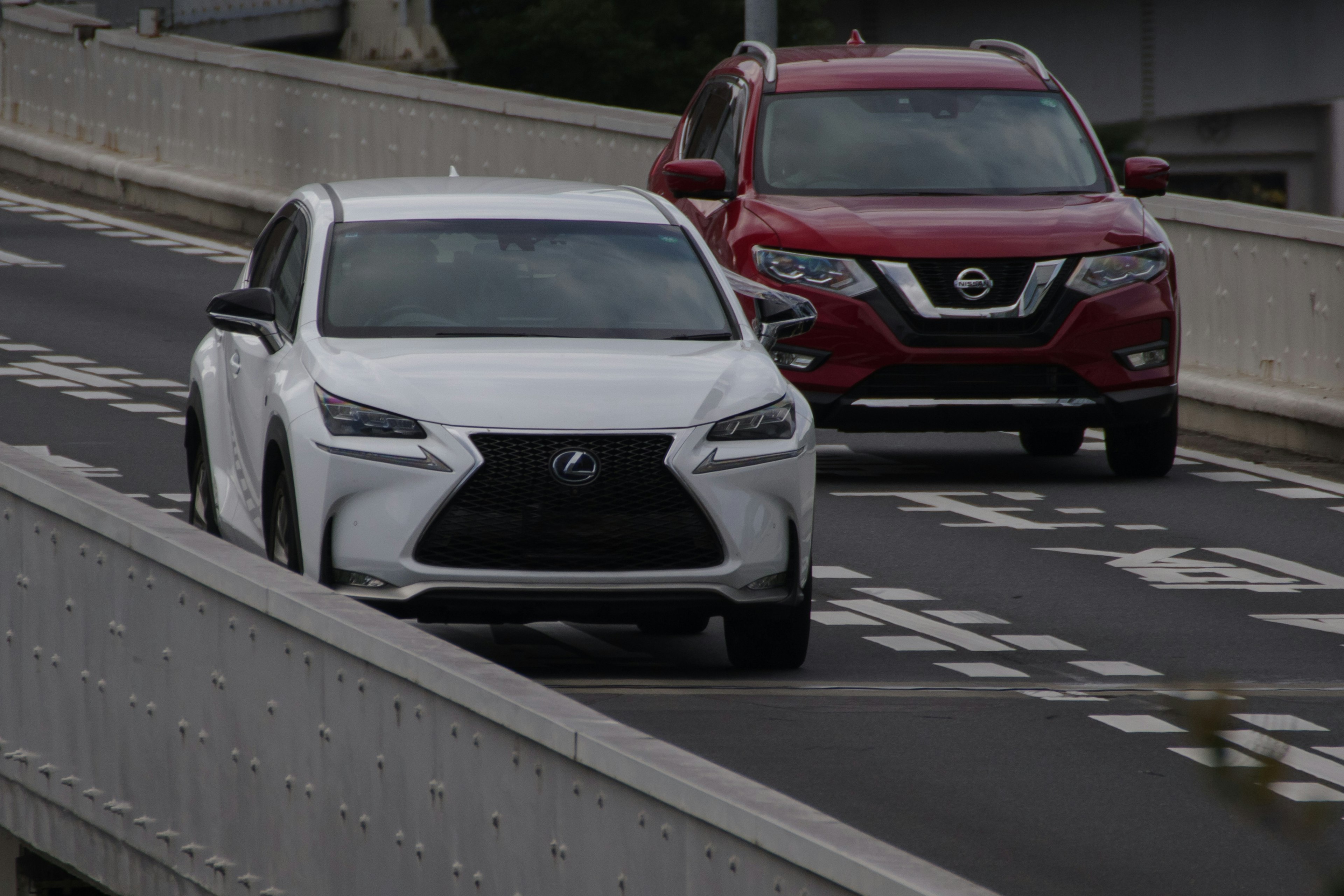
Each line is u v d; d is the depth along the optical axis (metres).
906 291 48.69
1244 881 22.92
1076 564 42.41
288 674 21.38
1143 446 52.09
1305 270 59.34
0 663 28.17
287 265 36.03
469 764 18.06
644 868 15.46
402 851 19.27
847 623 36.84
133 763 24.83
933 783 26.61
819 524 46.06
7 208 112.62
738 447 30.89
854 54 56.34
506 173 96.56
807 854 13.45
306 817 21.09
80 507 25.69
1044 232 49.50
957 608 38.19
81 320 77.00
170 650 23.89
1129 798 26.08
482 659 18.61
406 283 33.97
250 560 22.62
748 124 53.19
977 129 53.44
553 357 31.84
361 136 103.94
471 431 30.19
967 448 57.75
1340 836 24.64
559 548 30.22
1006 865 23.34
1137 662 34.12
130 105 118.88
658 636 36.09
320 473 30.53
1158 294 50.03
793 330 36.59
